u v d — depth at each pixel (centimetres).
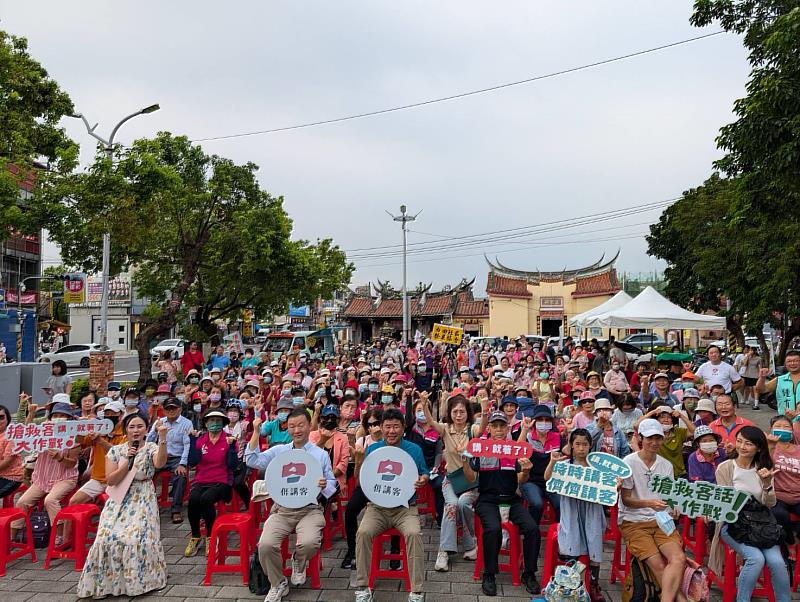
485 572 557
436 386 1723
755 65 1129
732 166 1291
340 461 714
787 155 922
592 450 729
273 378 1239
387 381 1142
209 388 1062
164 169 1399
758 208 1110
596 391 920
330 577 598
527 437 691
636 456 548
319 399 797
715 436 648
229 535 738
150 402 958
